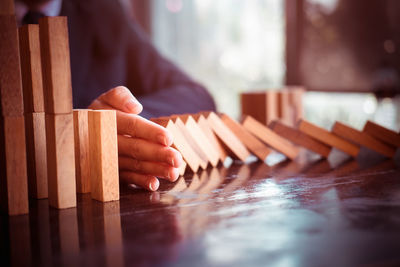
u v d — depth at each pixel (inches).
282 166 29.6
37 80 21.4
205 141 28.9
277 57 88.4
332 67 71.1
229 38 96.8
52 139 19.3
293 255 12.4
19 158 18.5
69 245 14.2
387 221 15.6
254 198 19.8
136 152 21.9
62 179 19.2
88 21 51.8
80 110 22.7
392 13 63.3
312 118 75.8
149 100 42.3
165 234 14.8
